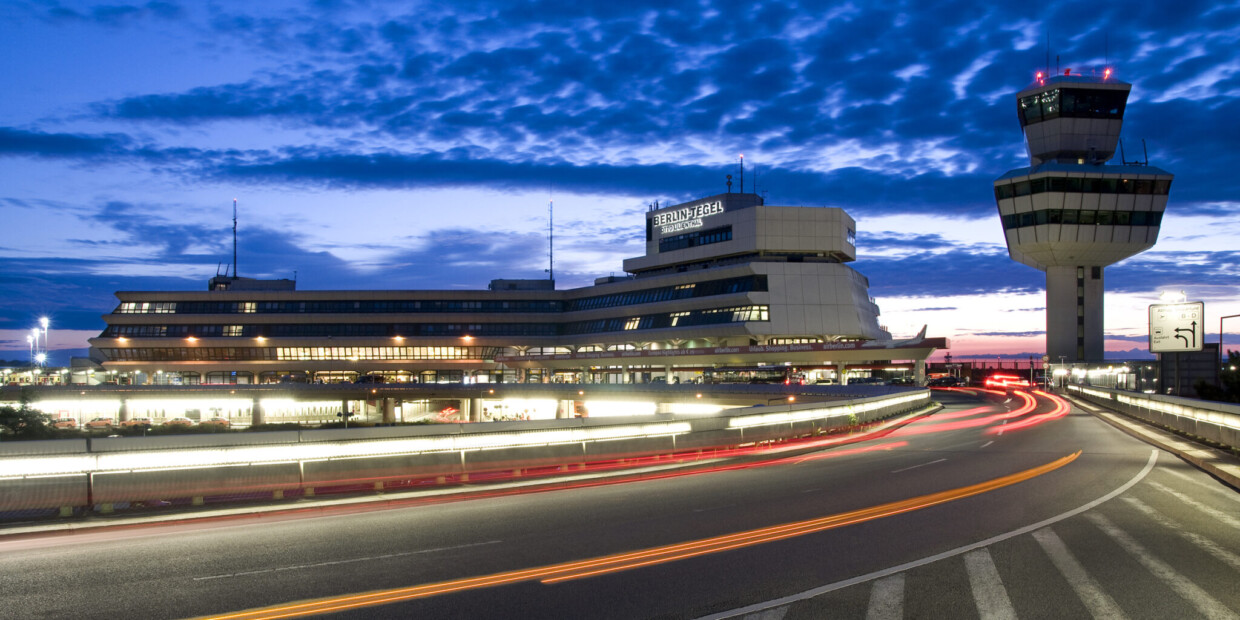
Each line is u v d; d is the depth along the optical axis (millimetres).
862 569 12039
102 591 11055
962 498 18625
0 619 9852
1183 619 9688
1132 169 108562
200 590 11094
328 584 11367
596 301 140875
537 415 118625
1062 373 100000
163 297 149000
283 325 147125
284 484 19312
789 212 115625
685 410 82250
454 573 11961
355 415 134875
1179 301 48094
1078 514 16391
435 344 145625
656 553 13148
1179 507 17234
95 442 17547
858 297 118562
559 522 15992
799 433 36438
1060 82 109000
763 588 11039
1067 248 110125
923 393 63000
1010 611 10008
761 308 111562
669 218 131750
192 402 126750
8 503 16234
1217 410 28688
